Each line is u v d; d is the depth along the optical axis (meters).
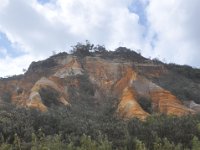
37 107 28.67
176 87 38.94
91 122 23.94
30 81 42.44
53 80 38.03
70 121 23.14
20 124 21.30
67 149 18.31
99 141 19.94
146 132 21.91
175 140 21.34
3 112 23.55
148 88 34.50
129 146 19.94
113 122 26.28
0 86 41.00
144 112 29.17
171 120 24.19
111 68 42.09
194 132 22.17
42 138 19.36
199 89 40.94
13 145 18.67
